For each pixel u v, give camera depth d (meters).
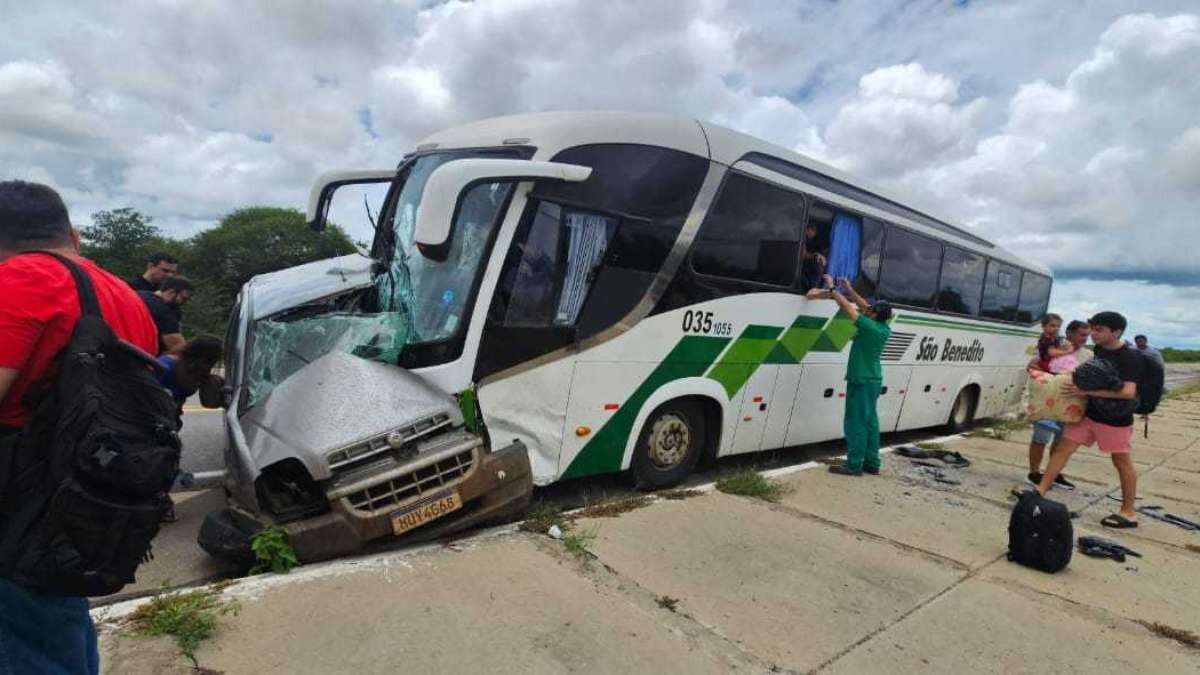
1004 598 4.34
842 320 7.69
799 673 3.30
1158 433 13.16
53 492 1.91
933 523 5.77
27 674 1.99
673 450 6.30
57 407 1.93
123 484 1.94
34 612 1.99
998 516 6.14
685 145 5.95
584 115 5.40
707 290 6.14
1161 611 4.35
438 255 4.32
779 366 7.01
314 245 55.44
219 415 9.80
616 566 4.34
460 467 4.50
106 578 1.95
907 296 8.91
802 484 6.72
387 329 4.86
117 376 2.03
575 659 3.23
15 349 1.88
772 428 7.12
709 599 4.00
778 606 3.98
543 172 4.86
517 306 4.98
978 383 10.98
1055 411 6.27
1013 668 3.50
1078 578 4.81
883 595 4.25
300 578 3.81
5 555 1.89
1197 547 5.71
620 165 5.48
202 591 3.57
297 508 4.14
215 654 3.04
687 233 5.94
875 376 7.12
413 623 3.43
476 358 4.80
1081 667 3.57
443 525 4.49
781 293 6.87
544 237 5.07
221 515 4.28
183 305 6.52
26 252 2.07
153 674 2.85
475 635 3.36
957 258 9.88
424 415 4.38
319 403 4.30
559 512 5.30
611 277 5.46
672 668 3.23
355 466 4.16
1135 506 6.98
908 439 10.39
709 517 5.41
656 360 5.83
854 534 5.32
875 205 8.27
